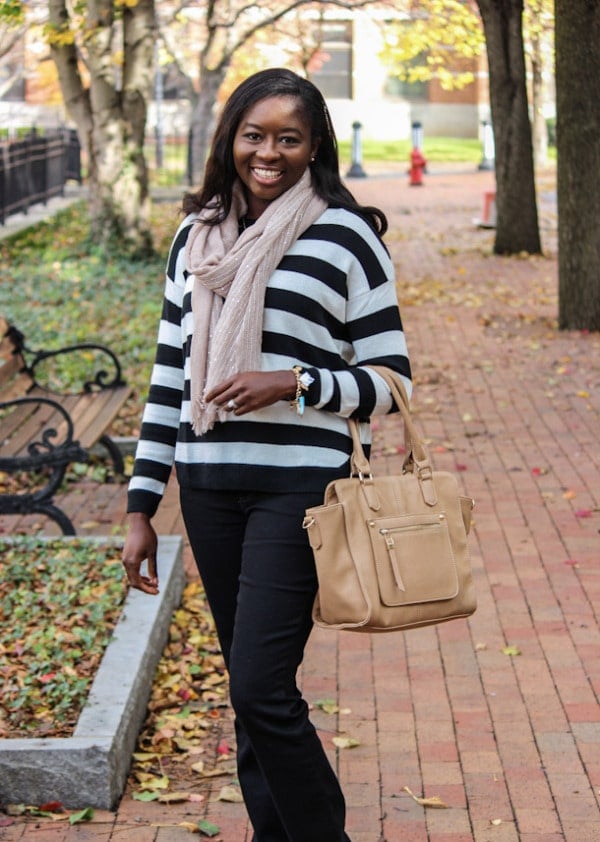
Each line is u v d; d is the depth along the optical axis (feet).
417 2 69.05
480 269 56.49
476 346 40.14
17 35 68.90
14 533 22.88
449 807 13.37
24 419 24.11
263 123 10.18
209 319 10.28
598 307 41.47
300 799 10.25
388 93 146.82
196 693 16.42
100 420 24.26
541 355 38.32
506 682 16.58
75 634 16.42
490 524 23.25
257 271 10.06
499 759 14.46
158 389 11.00
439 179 103.91
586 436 29.35
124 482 25.85
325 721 15.56
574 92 39.99
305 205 10.25
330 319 10.30
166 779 13.92
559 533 22.65
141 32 55.11
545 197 86.94
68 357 35.37
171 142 129.70
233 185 10.59
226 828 12.96
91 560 19.30
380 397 10.19
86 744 13.24
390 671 17.03
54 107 124.57
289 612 10.12
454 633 18.28
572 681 16.56
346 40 138.41
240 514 10.50
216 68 86.02
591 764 14.29
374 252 10.39
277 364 10.13
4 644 16.46
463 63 93.40
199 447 10.42
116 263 54.54
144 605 17.29
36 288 48.32
